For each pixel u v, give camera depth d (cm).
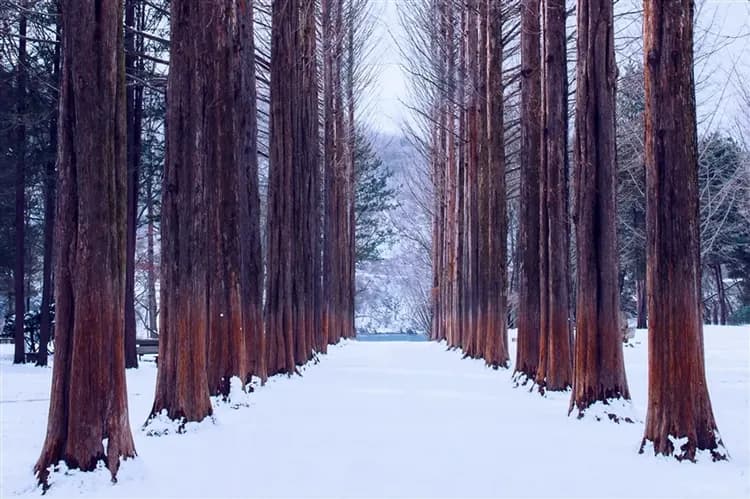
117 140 771
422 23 3703
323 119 4134
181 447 948
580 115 1185
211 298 1379
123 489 719
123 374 781
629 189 3328
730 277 5178
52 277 2833
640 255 4125
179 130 1093
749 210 3338
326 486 735
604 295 1181
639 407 1321
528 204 1769
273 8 2067
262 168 5269
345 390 1695
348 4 4100
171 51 1096
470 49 2727
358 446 959
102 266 753
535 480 759
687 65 859
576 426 1121
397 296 9850
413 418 1223
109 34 763
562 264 1490
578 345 1199
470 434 1056
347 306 5150
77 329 746
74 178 754
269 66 2334
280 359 2009
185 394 1089
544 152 1519
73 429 738
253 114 1742
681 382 846
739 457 857
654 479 757
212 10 1427
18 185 2380
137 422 1145
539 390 1531
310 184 2848
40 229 3559
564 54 1525
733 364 2144
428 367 2472
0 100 2241
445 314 4656
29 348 3089
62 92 761
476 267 2858
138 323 6850
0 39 2273
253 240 1723
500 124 2272
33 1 1803
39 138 2447
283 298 2038
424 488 725
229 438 1017
